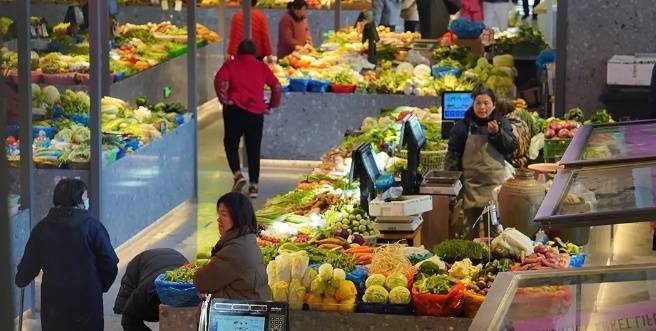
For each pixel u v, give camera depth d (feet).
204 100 69.62
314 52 63.98
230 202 23.81
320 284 24.23
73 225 28.27
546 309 14.15
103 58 46.65
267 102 54.03
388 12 76.02
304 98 55.93
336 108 55.67
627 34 46.55
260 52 59.41
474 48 63.10
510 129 33.17
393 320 24.03
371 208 29.76
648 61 45.16
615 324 14.55
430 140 41.09
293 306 24.32
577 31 46.85
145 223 43.39
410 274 25.25
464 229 33.01
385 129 45.27
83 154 38.52
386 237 29.84
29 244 28.50
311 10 85.97
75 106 41.14
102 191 38.70
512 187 31.14
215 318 18.49
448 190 31.76
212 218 46.50
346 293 24.17
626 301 14.65
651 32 46.39
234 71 49.32
